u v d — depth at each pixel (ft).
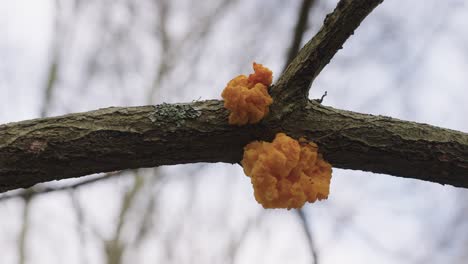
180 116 1.34
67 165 1.32
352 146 1.36
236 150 1.36
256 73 1.35
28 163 1.31
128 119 1.33
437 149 1.38
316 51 1.35
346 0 1.33
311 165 1.35
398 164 1.38
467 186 1.41
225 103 1.33
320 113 1.37
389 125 1.38
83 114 1.34
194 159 1.36
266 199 1.32
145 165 1.35
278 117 1.35
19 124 1.33
